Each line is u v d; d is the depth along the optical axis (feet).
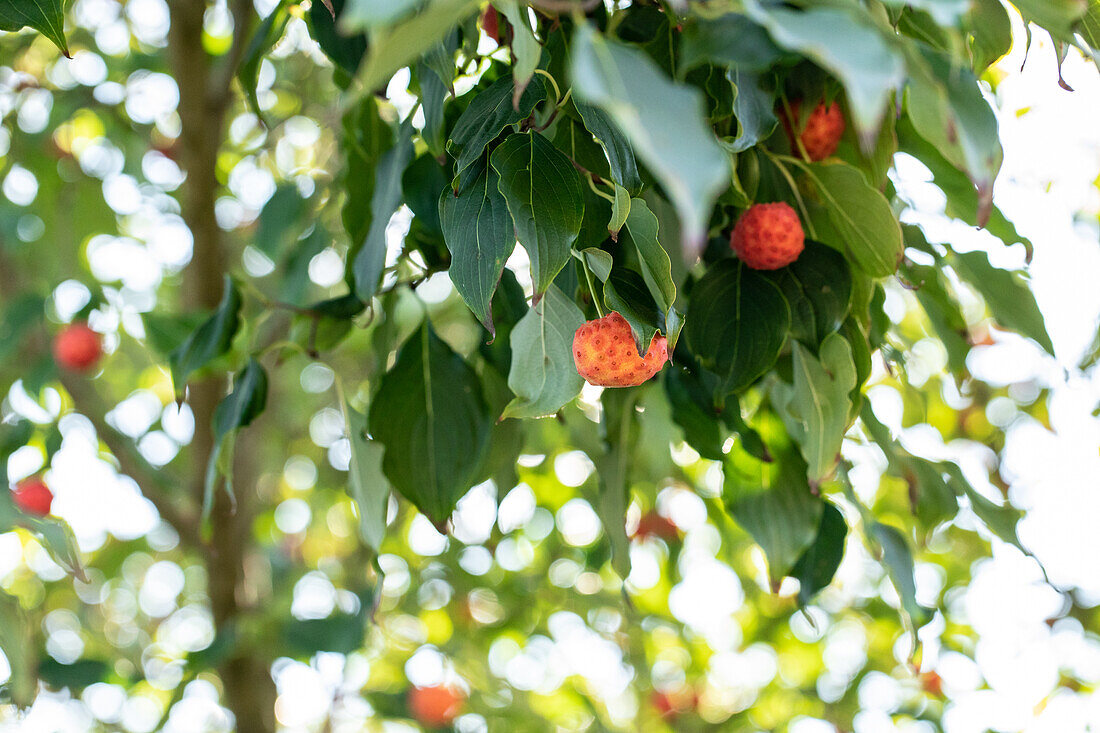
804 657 12.34
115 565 13.10
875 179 3.47
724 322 3.41
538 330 3.22
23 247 9.36
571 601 11.09
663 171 1.50
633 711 13.08
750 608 11.93
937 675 10.35
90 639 11.76
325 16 3.76
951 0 1.94
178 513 8.36
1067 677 10.90
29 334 8.94
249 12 6.64
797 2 2.10
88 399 8.46
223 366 5.85
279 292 6.37
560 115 3.09
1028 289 4.23
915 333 8.75
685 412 3.96
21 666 6.07
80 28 9.47
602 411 4.13
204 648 7.64
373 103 4.34
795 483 3.99
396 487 3.74
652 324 2.85
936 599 10.59
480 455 3.78
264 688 9.58
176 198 9.73
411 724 9.46
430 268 3.91
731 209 3.57
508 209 2.75
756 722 11.82
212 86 7.05
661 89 1.64
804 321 3.39
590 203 3.11
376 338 4.20
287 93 9.83
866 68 1.71
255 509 9.70
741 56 2.20
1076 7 2.71
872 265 3.43
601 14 3.10
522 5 2.95
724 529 8.22
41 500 7.30
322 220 6.24
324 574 11.53
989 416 10.62
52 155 9.58
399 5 1.60
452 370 3.83
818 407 3.56
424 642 11.36
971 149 2.07
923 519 4.72
